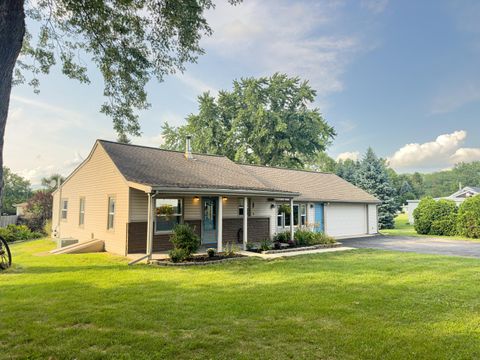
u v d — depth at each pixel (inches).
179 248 416.5
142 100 366.0
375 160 1268.5
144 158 571.8
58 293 255.9
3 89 146.9
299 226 714.2
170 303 229.1
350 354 150.9
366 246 618.8
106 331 176.6
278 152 1348.4
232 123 1284.4
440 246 619.2
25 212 1091.9
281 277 323.0
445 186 3545.8
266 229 655.1
